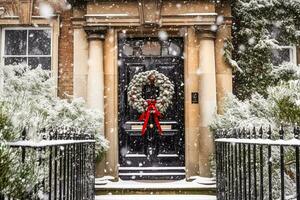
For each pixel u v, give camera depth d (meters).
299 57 10.49
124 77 9.98
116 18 9.48
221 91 9.55
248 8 10.24
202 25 9.38
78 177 5.31
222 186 6.31
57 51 10.01
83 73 9.65
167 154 9.80
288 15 10.45
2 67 7.97
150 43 10.11
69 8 10.09
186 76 9.56
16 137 3.42
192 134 9.37
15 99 4.00
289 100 5.46
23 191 3.27
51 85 8.31
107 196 8.38
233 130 5.59
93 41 9.46
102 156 8.67
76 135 5.28
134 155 9.78
